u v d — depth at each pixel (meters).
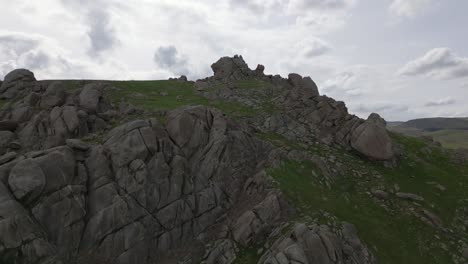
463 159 44.19
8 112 35.09
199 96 56.81
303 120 47.25
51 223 22.81
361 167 38.94
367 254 25.83
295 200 29.95
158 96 54.75
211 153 32.84
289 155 37.09
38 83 45.97
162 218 27.05
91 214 24.64
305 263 22.02
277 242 24.70
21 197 22.33
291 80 69.88
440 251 27.89
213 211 29.84
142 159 28.36
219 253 25.61
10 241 20.30
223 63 75.88
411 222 30.86
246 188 32.41
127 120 37.88
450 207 33.59
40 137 30.95
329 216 28.33
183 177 29.80
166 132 32.47
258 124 44.56
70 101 37.97
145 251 25.22
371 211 31.72
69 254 22.69
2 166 23.47
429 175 39.19
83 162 26.80
